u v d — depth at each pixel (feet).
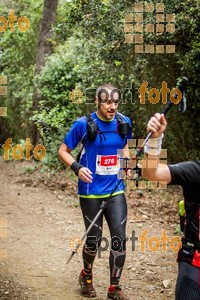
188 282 9.09
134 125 30.73
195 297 9.07
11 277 16.34
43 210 26.50
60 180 33.86
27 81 51.24
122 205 14.39
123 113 30.04
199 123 29.09
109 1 28.55
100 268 17.76
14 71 52.75
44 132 38.34
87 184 14.28
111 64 30.07
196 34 25.54
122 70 29.43
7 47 52.65
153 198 27.48
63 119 35.96
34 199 29.17
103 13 28.94
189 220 9.22
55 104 38.86
